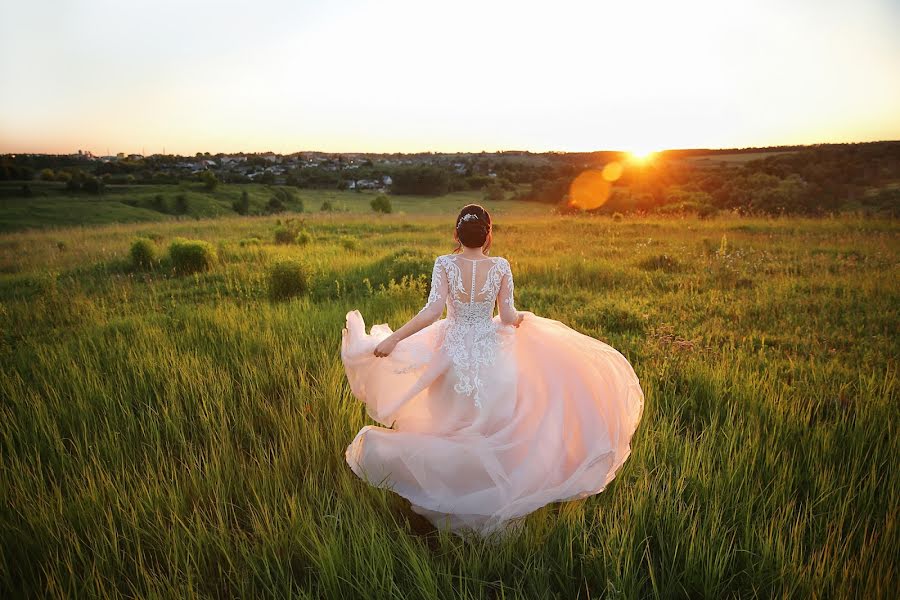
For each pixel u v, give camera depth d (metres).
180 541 2.88
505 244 15.39
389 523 3.18
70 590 2.63
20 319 7.84
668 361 5.48
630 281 9.80
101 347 6.06
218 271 11.89
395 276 10.35
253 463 3.69
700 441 3.92
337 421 4.12
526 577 2.71
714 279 9.82
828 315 7.25
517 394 3.29
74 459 3.75
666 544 2.85
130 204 78.25
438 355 3.35
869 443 3.79
